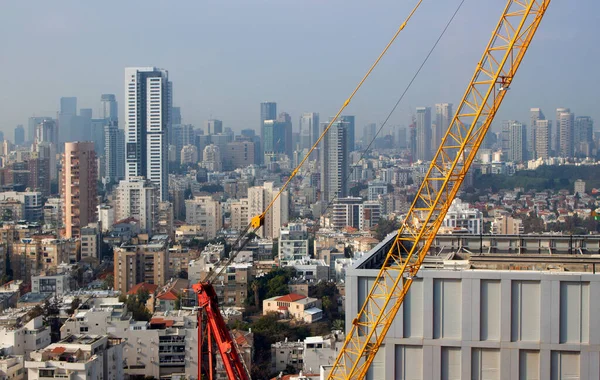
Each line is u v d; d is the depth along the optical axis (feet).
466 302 289.12
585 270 323.37
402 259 357.00
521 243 375.86
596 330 281.13
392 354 297.74
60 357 644.27
